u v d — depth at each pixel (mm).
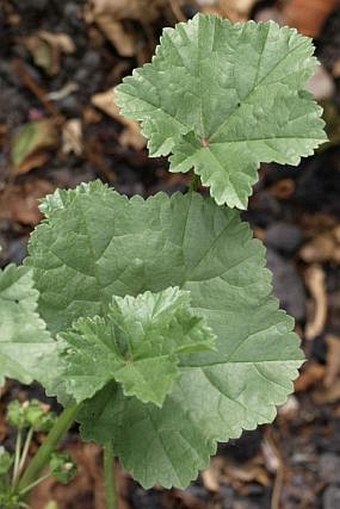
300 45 408
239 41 410
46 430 467
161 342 383
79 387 378
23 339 380
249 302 417
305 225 719
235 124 407
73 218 412
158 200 418
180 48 410
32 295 382
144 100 408
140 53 724
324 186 728
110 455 436
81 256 413
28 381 375
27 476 448
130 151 705
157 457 413
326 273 713
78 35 719
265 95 406
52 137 698
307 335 694
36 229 409
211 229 418
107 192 416
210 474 657
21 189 687
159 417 414
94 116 708
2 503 446
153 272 417
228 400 412
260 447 667
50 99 707
